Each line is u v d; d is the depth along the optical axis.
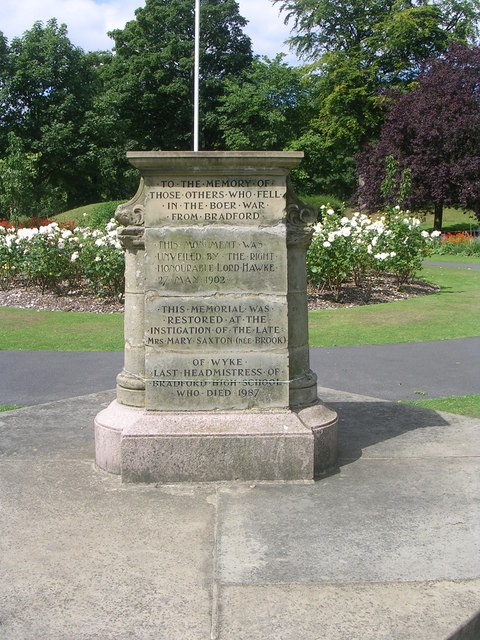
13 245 13.37
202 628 2.54
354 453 4.61
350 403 6.03
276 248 4.05
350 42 45.50
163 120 48.47
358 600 2.72
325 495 3.85
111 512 3.62
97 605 2.71
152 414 4.12
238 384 4.12
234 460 4.04
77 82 42.91
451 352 8.68
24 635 2.51
